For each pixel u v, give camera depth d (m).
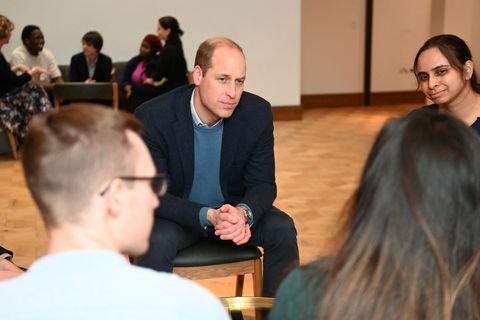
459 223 0.93
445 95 2.32
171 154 2.34
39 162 0.90
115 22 7.82
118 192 0.93
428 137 0.93
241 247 2.36
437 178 0.92
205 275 2.30
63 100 6.09
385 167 0.95
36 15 7.57
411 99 10.45
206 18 8.03
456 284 0.94
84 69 6.93
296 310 1.02
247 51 8.21
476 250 0.94
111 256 0.91
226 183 2.42
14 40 7.56
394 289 0.94
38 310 0.86
